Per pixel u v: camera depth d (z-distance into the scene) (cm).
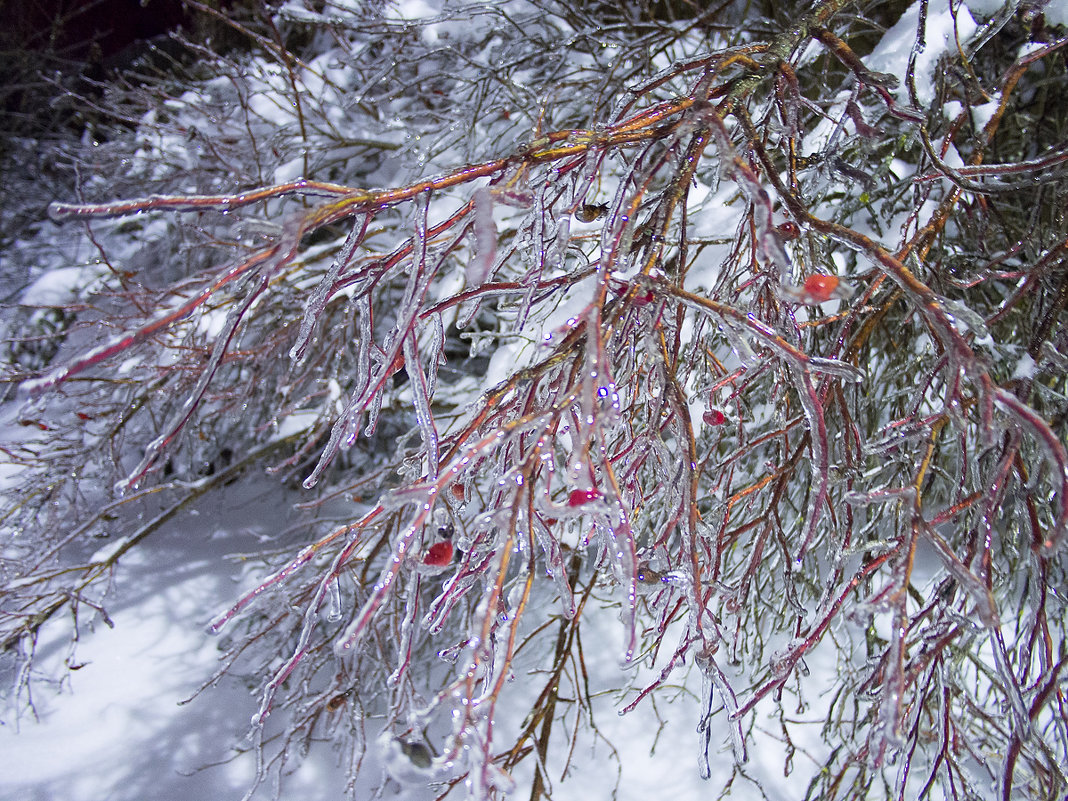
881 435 41
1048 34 50
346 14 98
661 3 95
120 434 97
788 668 31
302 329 28
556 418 25
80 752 75
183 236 101
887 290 47
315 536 93
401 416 100
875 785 63
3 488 100
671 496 31
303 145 95
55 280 120
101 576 96
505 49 82
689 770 69
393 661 73
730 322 27
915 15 50
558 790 68
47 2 186
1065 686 47
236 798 71
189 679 83
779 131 36
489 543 30
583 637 80
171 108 112
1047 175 40
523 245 35
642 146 30
